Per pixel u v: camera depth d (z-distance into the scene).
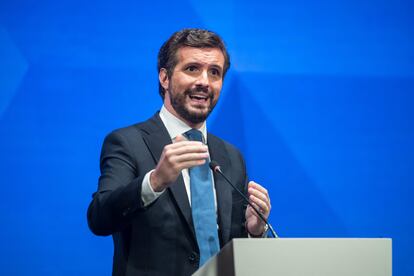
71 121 7.46
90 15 7.69
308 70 8.16
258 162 7.85
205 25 8.00
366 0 8.42
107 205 4.67
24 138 7.32
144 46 7.78
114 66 7.67
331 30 8.29
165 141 5.43
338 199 7.98
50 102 7.43
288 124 8.00
